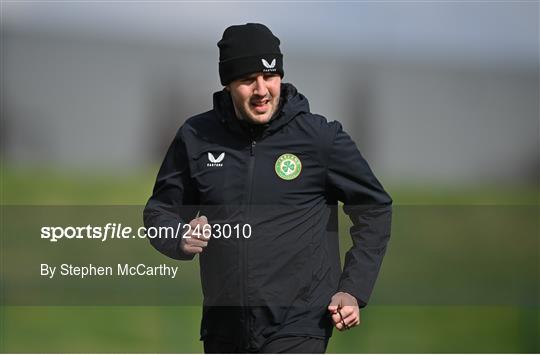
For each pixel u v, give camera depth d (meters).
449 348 18.58
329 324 10.10
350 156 10.16
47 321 19.17
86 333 19.17
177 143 10.55
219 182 10.09
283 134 10.09
